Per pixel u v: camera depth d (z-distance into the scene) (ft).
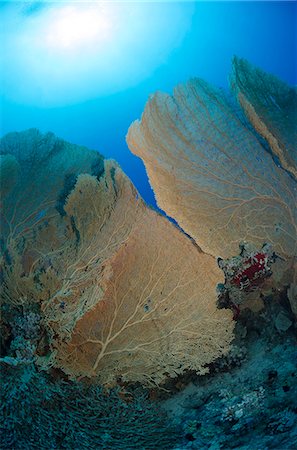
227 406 11.26
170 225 13.78
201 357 12.82
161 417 11.82
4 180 17.20
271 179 14.29
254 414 10.47
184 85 14.69
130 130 13.50
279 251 13.97
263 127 13.94
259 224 14.01
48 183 18.19
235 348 13.20
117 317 13.41
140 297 13.43
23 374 11.80
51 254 14.71
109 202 14.47
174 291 13.34
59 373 13.05
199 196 13.70
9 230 16.20
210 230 13.58
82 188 14.92
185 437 10.55
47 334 13.37
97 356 13.21
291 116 15.33
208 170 13.96
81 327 13.35
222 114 14.61
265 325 13.88
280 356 12.59
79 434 10.70
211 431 10.48
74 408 11.69
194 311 13.21
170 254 13.55
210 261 13.58
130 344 13.21
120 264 13.71
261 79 16.12
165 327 13.20
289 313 13.75
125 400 12.71
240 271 13.70
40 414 10.99
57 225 15.33
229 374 12.75
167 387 13.16
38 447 9.92
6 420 10.48
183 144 14.01
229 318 13.15
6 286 14.21
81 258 14.03
